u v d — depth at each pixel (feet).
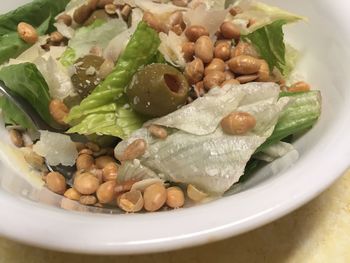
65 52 0.47
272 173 0.40
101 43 0.48
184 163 0.40
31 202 0.34
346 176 0.44
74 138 0.44
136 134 0.41
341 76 0.42
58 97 0.45
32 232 0.31
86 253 0.30
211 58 0.44
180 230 0.30
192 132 0.40
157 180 0.39
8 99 0.47
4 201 0.33
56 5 0.53
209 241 0.30
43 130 0.46
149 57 0.43
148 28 0.43
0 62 0.49
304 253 0.39
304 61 0.48
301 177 0.33
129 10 0.48
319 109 0.42
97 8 0.50
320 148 0.36
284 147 0.41
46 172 0.44
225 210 0.31
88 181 0.40
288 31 0.50
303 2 0.48
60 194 0.41
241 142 0.39
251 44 0.46
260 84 0.41
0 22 0.51
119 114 0.43
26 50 0.49
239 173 0.39
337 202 0.42
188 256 0.39
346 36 0.43
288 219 0.41
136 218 0.31
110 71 0.44
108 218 0.32
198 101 0.41
